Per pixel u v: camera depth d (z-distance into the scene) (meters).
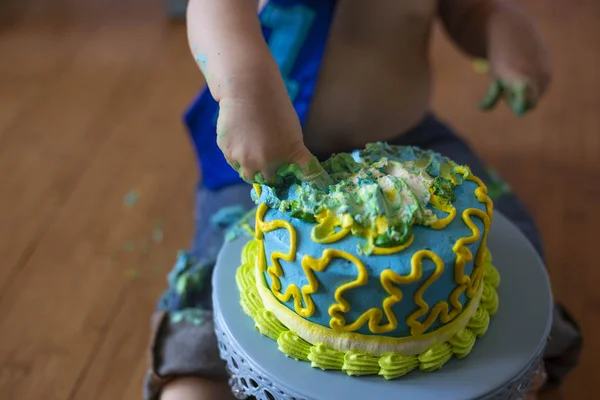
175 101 1.13
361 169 0.55
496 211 0.68
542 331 0.57
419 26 0.77
